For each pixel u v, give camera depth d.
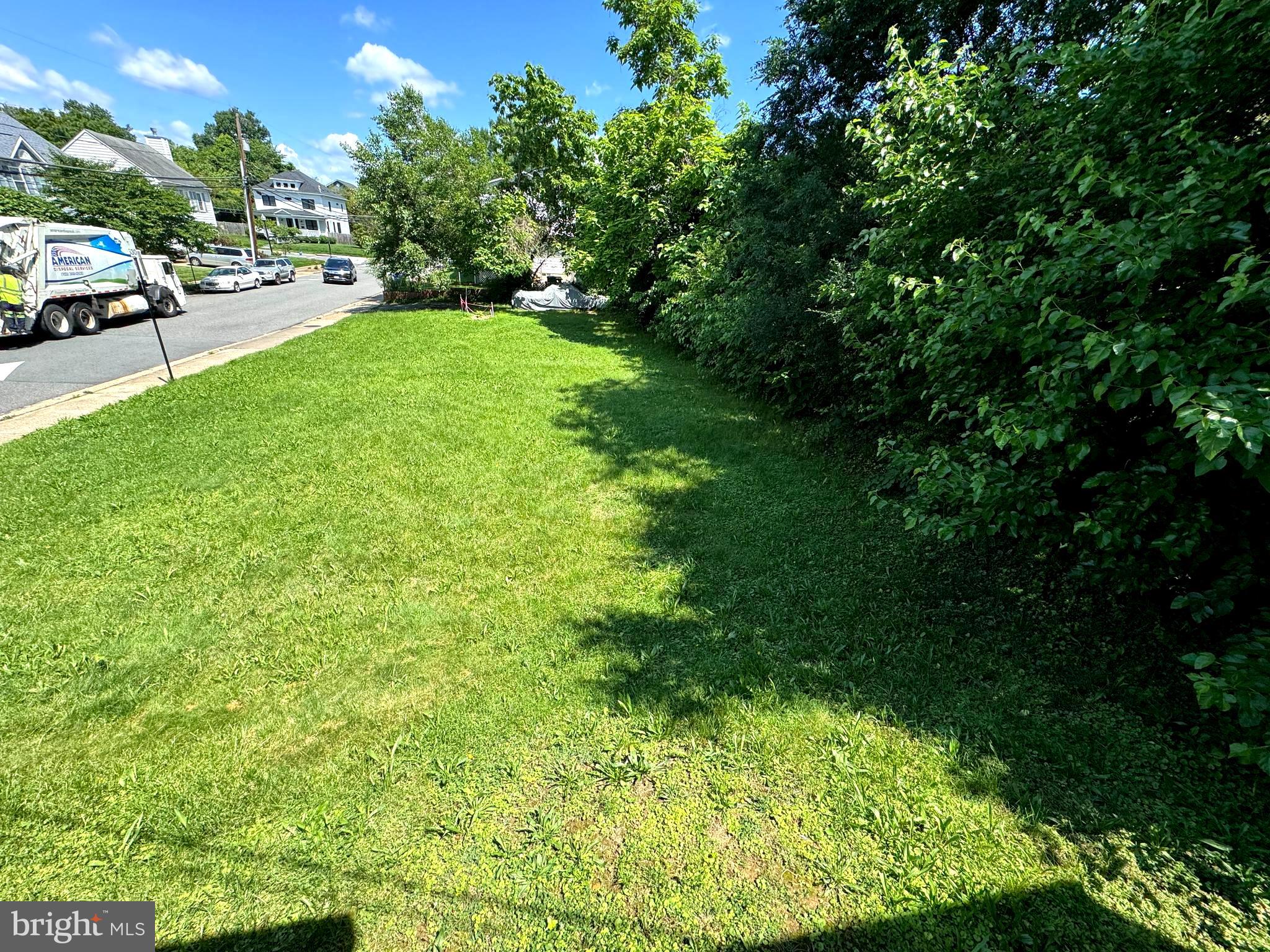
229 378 7.50
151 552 3.47
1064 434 1.96
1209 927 1.50
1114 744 2.04
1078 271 1.90
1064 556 2.93
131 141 37.94
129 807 1.90
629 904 1.60
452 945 1.51
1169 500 1.85
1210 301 1.65
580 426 5.95
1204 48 1.78
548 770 2.02
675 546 3.62
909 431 4.33
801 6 6.10
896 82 3.29
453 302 17.84
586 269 13.62
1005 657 2.52
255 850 1.76
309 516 3.93
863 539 3.65
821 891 1.62
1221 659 1.68
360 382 7.43
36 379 7.92
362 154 14.89
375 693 2.40
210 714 2.29
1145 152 2.01
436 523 3.87
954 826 1.78
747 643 2.70
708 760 2.05
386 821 1.84
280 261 28.58
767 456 5.20
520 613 2.95
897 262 3.46
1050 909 1.55
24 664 2.55
